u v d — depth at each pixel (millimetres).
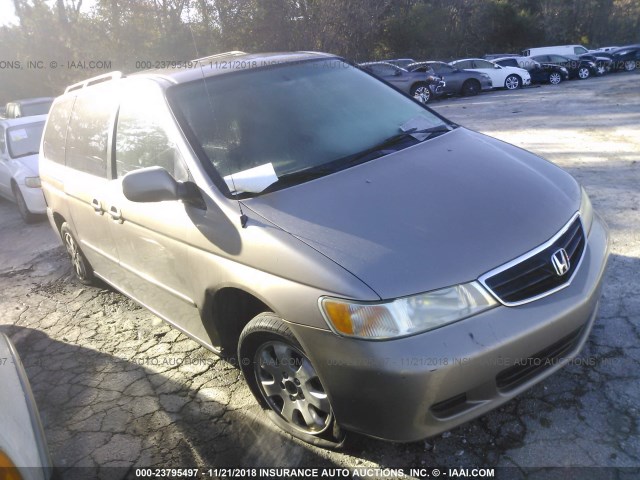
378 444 2809
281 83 3633
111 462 3014
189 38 21422
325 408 2648
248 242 2684
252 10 24312
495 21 44219
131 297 4160
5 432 2004
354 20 27828
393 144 3332
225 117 3314
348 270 2377
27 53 21297
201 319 3180
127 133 3688
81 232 4555
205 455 2951
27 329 4777
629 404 2836
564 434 2711
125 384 3707
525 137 10031
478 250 2453
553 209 2779
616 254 4453
